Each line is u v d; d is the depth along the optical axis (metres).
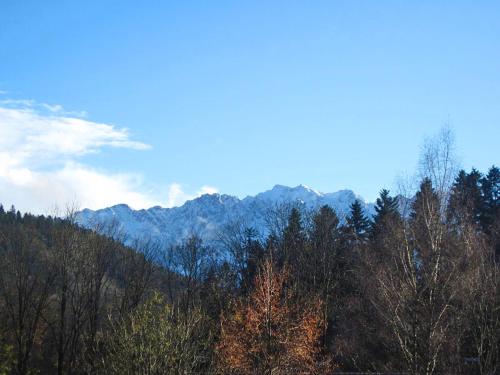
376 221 63.06
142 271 58.19
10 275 49.41
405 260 30.52
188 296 54.56
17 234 51.88
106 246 53.22
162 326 26.33
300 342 34.59
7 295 48.19
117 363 26.52
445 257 27.72
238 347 33.66
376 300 36.69
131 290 55.25
